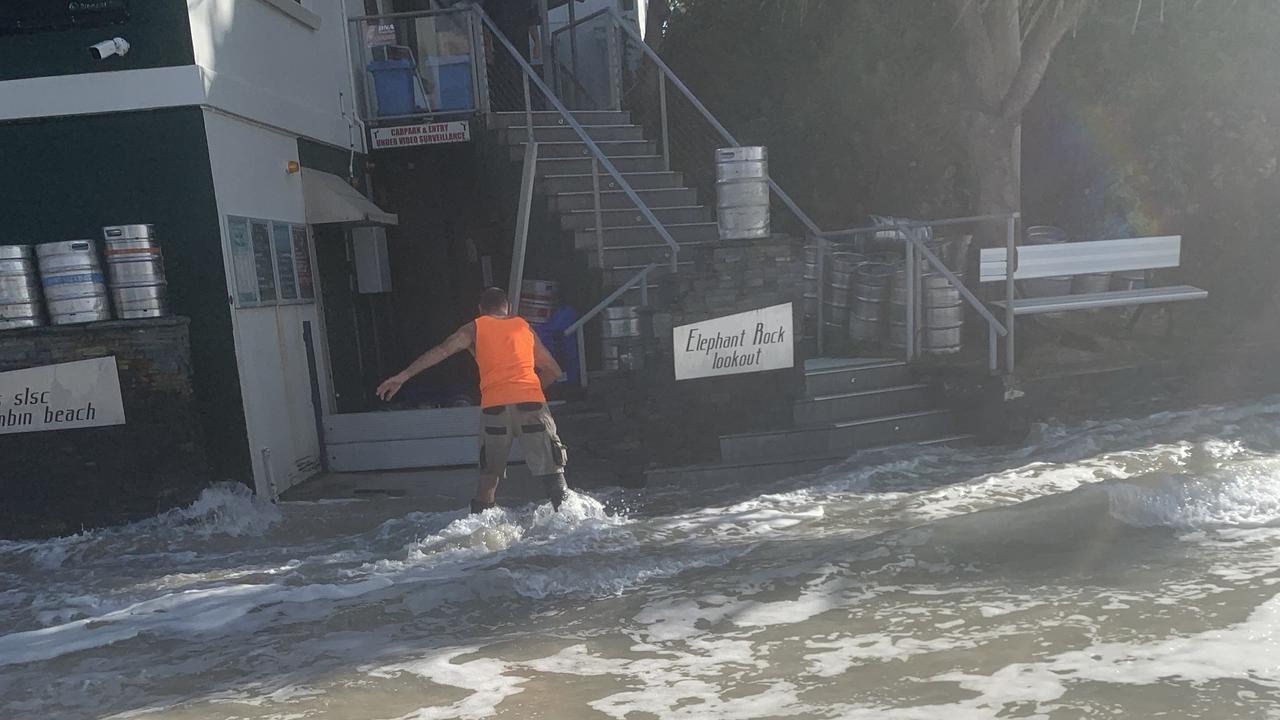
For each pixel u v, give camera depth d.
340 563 7.06
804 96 16.03
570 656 4.97
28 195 8.67
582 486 9.32
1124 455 8.89
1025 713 4.01
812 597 5.67
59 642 5.62
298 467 9.84
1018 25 12.88
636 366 9.30
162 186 8.69
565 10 16.89
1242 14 14.76
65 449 8.39
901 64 15.62
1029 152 15.52
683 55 17.39
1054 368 10.91
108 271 8.48
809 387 10.02
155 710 4.55
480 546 7.22
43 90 8.52
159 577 7.00
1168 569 5.82
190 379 8.52
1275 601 5.16
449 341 7.93
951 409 10.18
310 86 11.51
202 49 8.76
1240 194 14.68
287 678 4.86
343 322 12.00
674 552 6.77
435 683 4.69
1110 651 4.62
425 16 13.21
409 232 14.46
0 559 7.81
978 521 6.89
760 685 4.46
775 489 8.66
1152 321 13.48
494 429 7.88
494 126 13.32
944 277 10.98
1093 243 10.99
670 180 13.19
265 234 9.75
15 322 8.30
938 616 5.23
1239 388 11.65
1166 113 14.93
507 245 13.30
